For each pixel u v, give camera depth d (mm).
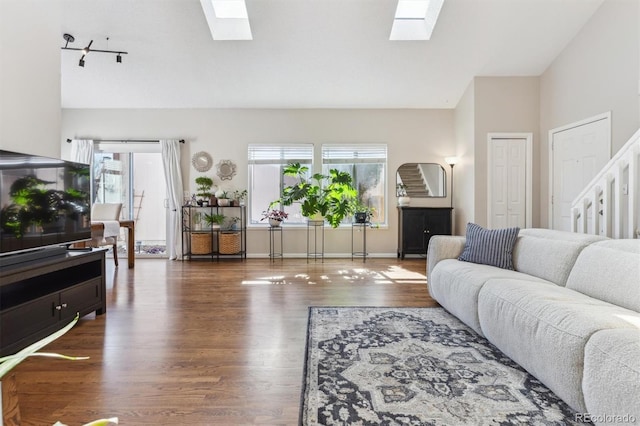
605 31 3895
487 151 5059
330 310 2900
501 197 5066
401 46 4434
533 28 4227
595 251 1988
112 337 2338
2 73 2375
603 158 3955
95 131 5777
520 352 1753
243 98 5535
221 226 5832
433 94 5457
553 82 4754
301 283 3930
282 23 4047
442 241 3121
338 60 4660
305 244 5910
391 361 1953
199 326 2547
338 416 1444
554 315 1575
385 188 5895
